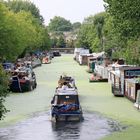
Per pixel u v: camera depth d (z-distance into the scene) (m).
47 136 43.97
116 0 55.66
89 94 71.06
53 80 94.44
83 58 143.62
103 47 134.62
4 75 39.81
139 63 83.50
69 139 42.78
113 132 45.19
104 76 90.62
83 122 49.47
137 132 45.09
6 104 61.56
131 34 55.88
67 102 50.62
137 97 57.84
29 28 140.00
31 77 77.69
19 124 48.81
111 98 66.19
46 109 57.44
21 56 138.88
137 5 53.16
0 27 88.12
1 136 44.00
